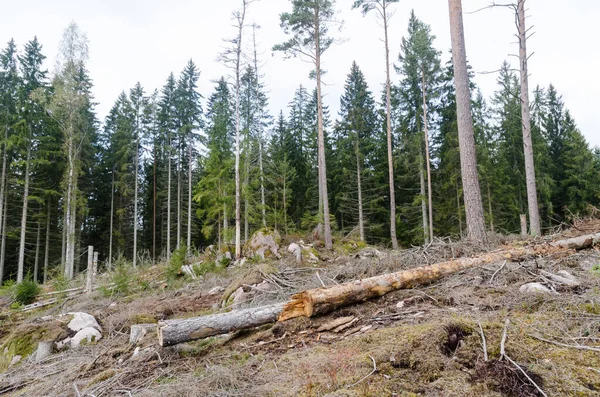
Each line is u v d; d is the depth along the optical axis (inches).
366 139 906.7
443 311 137.3
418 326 119.5
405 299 159.6
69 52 753.6
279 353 127.6
